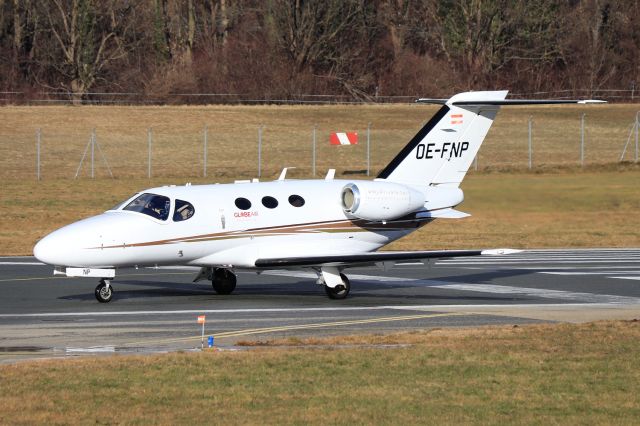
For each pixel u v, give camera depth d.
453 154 96.75
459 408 46.62
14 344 63.59
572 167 198.50
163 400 47.53
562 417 45.28
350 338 65.56
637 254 132.88
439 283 101.81
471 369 55.06
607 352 60.34
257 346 63.03
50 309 80.62
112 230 82.88
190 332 69.06
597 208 162.38
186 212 85.62
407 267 116.38
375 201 90.25
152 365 55.19
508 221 155.88
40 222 159.25
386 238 93.88
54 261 81.25
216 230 86.44
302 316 77.62
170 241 84.81
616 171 191.50
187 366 55.03
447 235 150.25
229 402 47.28
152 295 90.62
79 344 63.75
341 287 88.38
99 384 50.47
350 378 52.56
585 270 114.19
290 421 44.12
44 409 45.69
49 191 183.75
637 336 66.25
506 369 55.16
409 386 50.91
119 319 75.12
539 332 68.25
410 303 86.25
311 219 90.31
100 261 82.62
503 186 158.25
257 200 89.00
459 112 96.38
